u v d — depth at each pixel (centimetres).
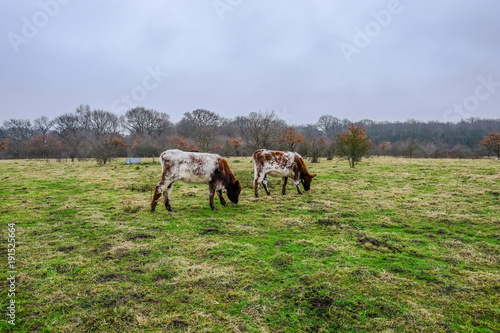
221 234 571
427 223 639
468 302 333
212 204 775
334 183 1202
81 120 5559
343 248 487
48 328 289
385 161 2422
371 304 326
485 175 1277
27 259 448
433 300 337
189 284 371
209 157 774
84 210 764
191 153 763
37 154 3981
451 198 871
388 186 1108
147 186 1121
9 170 1862
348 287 361
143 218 687
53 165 2319
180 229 601
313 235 563
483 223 631
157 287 365
